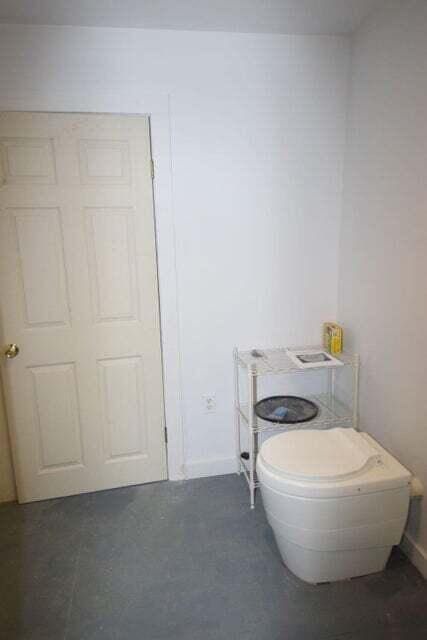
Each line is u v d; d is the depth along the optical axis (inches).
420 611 63.3
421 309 67.5
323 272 95.0
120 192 82.2
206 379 94.3
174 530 81.4
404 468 67.4
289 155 88.0
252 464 86.7
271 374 90.4
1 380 85.9
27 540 79.6
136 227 84.3
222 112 83.5
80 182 80.4
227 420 97.0
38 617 63.7
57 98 77.0
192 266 88.5
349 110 87.1
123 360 89.4
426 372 67.0
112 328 87.4
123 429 92.4
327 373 99.7
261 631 60.6
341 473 63.7
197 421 95.6
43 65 75.7
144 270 86.3
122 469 94.0
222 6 70.9
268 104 85.0
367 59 79.0
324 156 89.5
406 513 66.9
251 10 72.7
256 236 90.1
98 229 82.8
